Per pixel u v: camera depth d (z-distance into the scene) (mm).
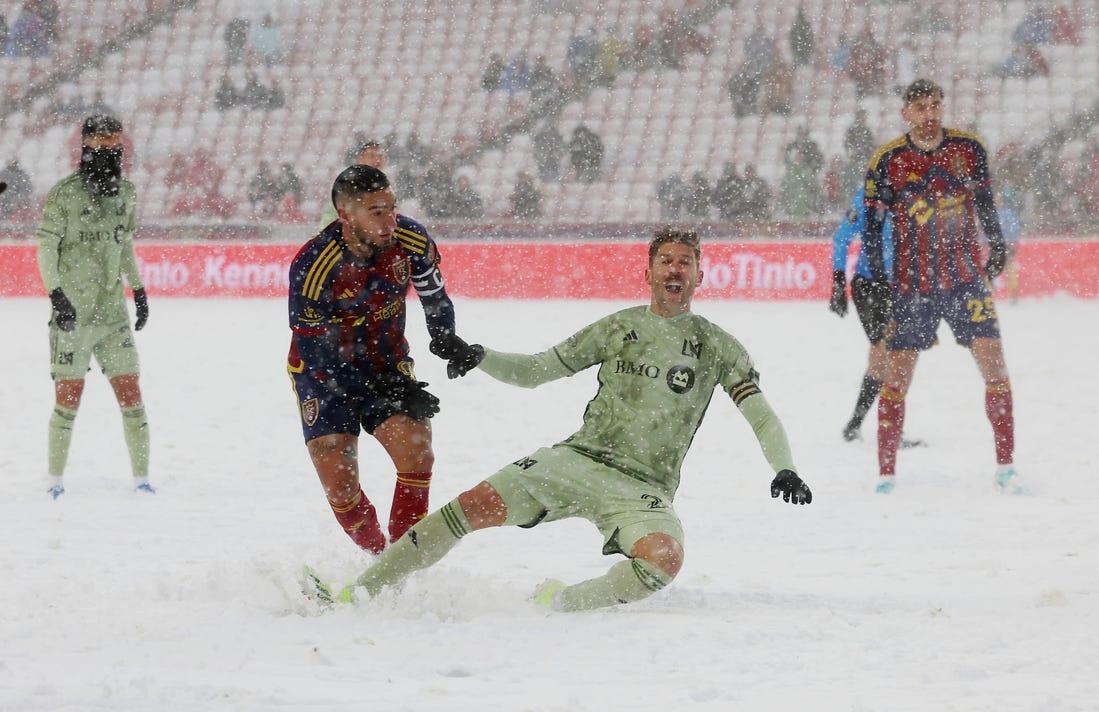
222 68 108000
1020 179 91625
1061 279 83062
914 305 30938
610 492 18672
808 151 91312
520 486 18547
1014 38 101562
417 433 20234
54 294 29391
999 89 99000
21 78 107688
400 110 104188
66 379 30125
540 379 19219
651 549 17938
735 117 100312
